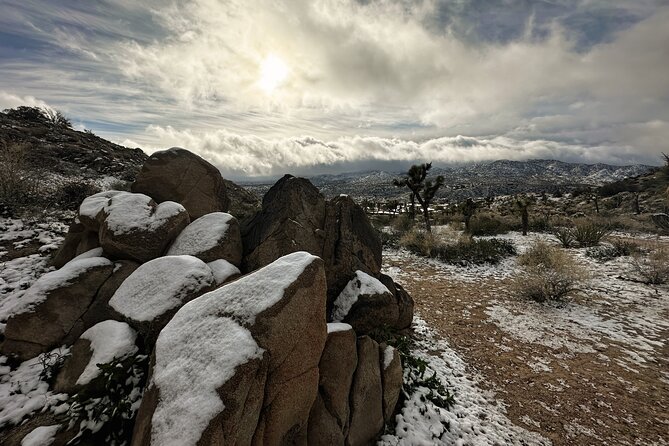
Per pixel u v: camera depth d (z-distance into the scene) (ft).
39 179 35.70
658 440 13.51
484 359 19.86
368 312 17.52
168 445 7.17
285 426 9.36
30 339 13.16
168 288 13.08
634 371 18.42
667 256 35.83
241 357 8.27
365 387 12.60
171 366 8.74
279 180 21.12
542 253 38.91
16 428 10.05
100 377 10.41
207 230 17.66
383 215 111.55
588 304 28.66
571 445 13.21
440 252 46.91
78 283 14.64
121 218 16.72
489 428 13.87
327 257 19.25
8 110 87.45
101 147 82.33
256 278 10.37
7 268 19.86
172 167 21.84
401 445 12.31
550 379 17.78
